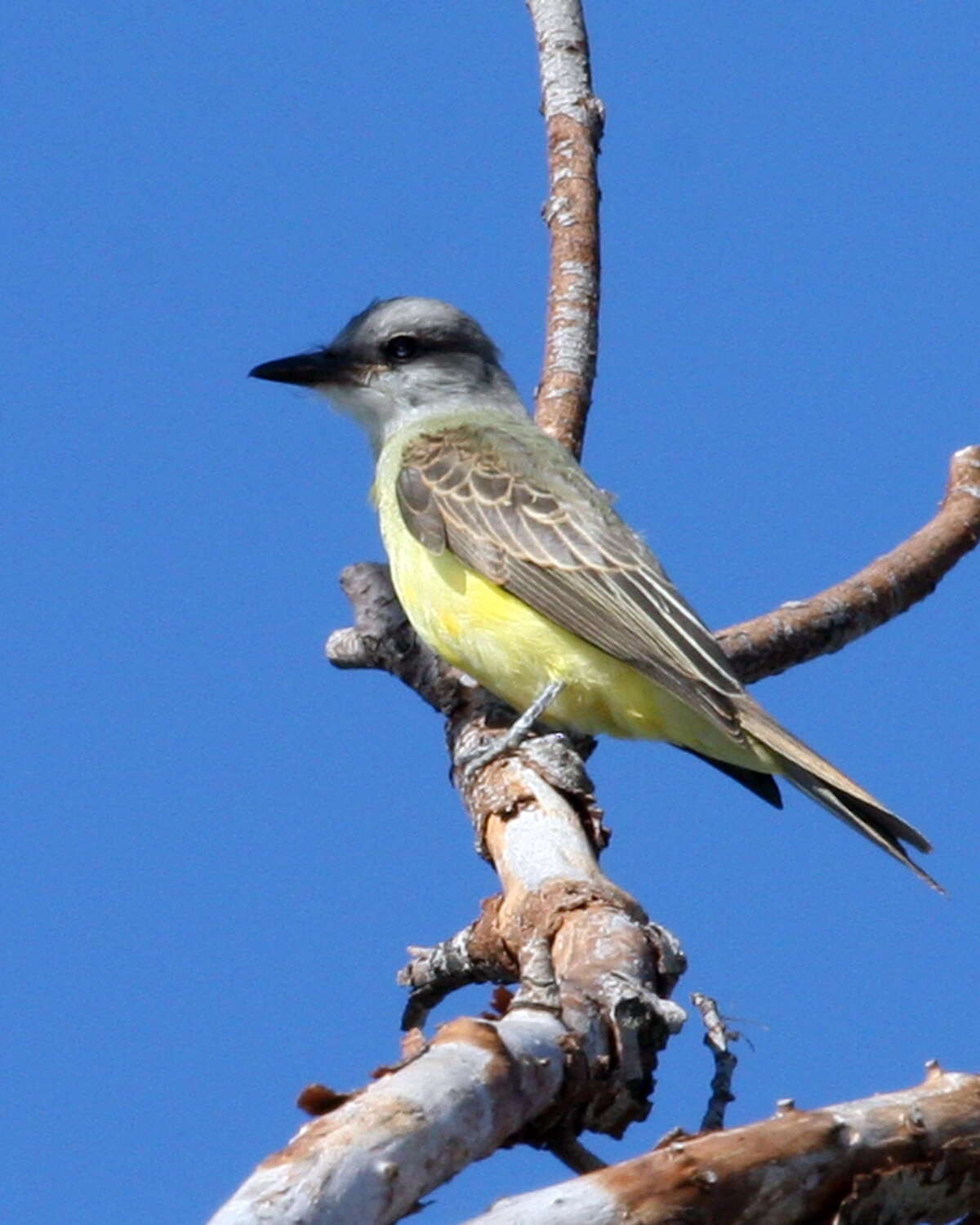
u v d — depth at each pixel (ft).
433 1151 18.79
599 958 23.02
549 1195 19.26
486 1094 19.70
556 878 26.43
